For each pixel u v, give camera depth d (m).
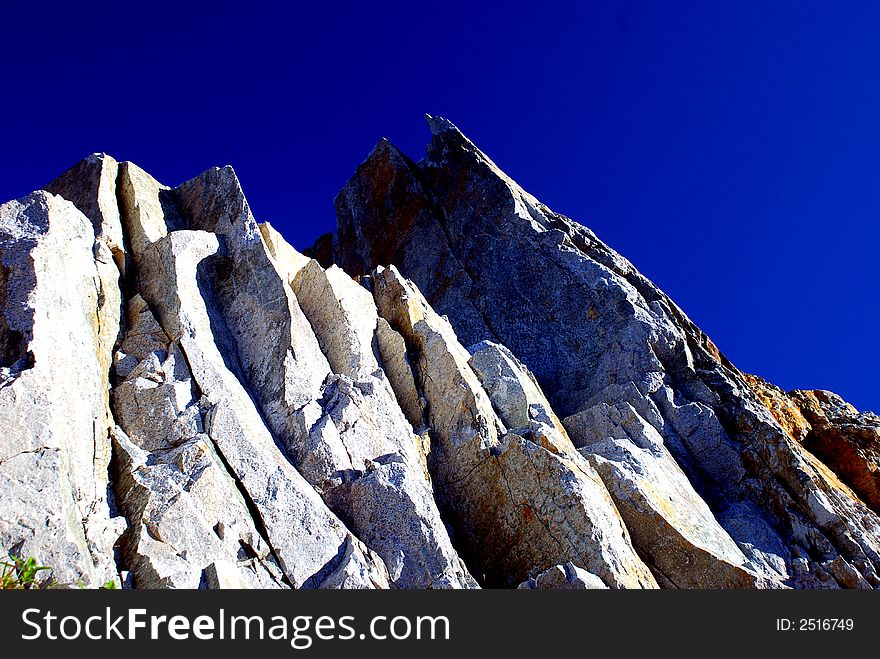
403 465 14.64
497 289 27.73
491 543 15.59
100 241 16.34
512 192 29.70
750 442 21.19
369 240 32.00
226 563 11.28
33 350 12.01
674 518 17.17
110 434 13.04
